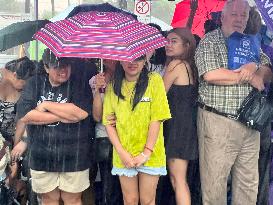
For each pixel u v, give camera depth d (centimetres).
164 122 261
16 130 274
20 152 274
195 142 263
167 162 264
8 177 277
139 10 367
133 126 239
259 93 254
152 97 239
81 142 249
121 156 239
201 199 277
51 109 243
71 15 273
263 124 251
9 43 306
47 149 247
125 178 244
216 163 256
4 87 285
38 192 255
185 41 258
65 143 246
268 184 280
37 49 328
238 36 254
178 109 259
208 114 255
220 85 251
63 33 232
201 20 336
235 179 267
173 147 259
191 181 278
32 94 252
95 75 256
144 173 242
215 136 254
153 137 238
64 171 248
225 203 265
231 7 254
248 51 255
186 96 259
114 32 230
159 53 271
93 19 238
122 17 243
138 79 239
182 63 260
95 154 265
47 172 250
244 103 252
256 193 266
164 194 279
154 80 240
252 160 262
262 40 283
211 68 251
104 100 247
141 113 238
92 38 227
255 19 273
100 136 262
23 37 308
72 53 221
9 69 282
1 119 284
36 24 307
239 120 252
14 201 275
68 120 245
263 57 267
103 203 277
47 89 250
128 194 248
